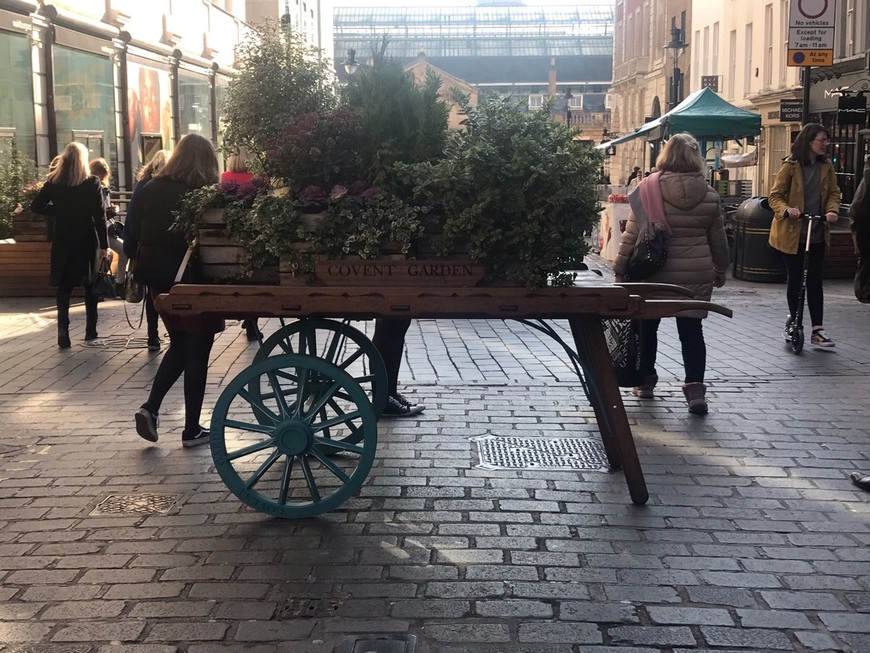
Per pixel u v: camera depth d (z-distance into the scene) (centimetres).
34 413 681
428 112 464
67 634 359
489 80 10862
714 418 659
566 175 448
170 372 593
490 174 440
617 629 360
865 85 2072
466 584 398
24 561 424
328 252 456
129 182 1886
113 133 1819
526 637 354
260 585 398
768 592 390
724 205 2066
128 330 1047
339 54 10600
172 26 2141
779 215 895
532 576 405
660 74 4919
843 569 412
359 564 419
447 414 665
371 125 461
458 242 455
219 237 473
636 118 5647
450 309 454
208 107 2489
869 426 636
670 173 670
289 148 459
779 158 3072
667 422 649
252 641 352
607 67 10838
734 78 3553
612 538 446
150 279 616
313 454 469
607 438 539
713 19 3850
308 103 506
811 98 2412
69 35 1593
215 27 2589
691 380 677
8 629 362
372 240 447
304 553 431
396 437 610
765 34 3134
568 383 759
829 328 1031
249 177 516
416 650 345
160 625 365
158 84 2084
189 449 590
